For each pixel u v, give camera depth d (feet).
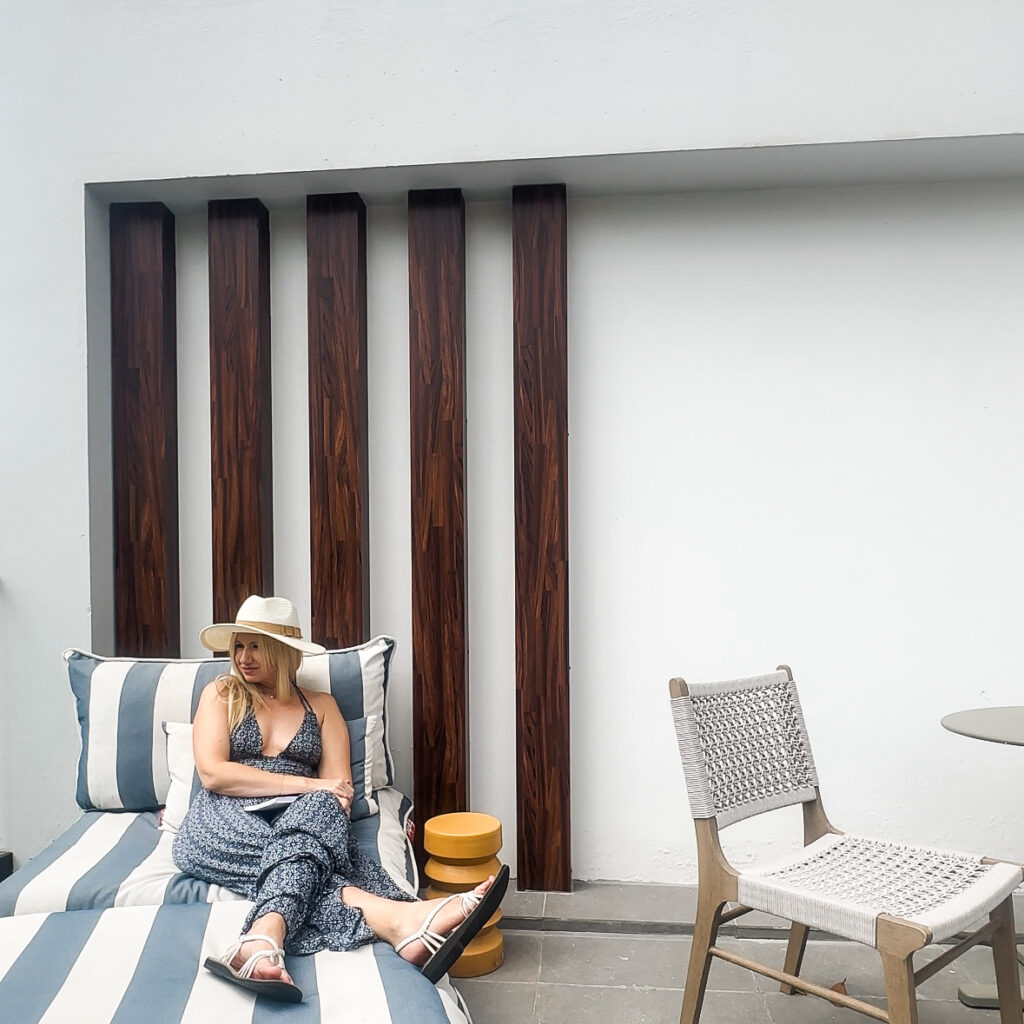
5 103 9.96
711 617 10.23
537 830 10.01
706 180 9.94
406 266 10.48
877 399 10.07
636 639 10.30
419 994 5.85
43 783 10.06
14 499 10.00
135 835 8.29
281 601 8.87
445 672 10.02
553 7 9.39
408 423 10.48
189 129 9.73
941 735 10.03
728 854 10.18
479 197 10.33
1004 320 9.97
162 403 10.31
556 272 9.93
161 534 10.32
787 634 10.16
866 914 5.99
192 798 8.41
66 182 9.90
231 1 9.71
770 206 10.18
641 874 10.30
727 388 10.21
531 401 9.95
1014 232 9.96
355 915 6.73
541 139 9.38
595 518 10.32
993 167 9.66
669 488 10.25
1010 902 6.71
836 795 10.14
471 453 10.41
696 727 7.09
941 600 10.02
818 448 10.12
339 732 8.73
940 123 9.00
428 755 10.06
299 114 9.61
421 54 9.50
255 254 10.18
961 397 10.00
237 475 10.16
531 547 9.95
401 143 9.51
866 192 10.09
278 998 5.76
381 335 10.51
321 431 10.10
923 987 8.06
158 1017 5.49
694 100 9.24
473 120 9.45
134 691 9.04
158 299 10.31
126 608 10.36
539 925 9.25
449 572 10.00
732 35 9.22
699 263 10.25
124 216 10.35
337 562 10.09
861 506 10.09
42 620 9.99
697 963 6.91
